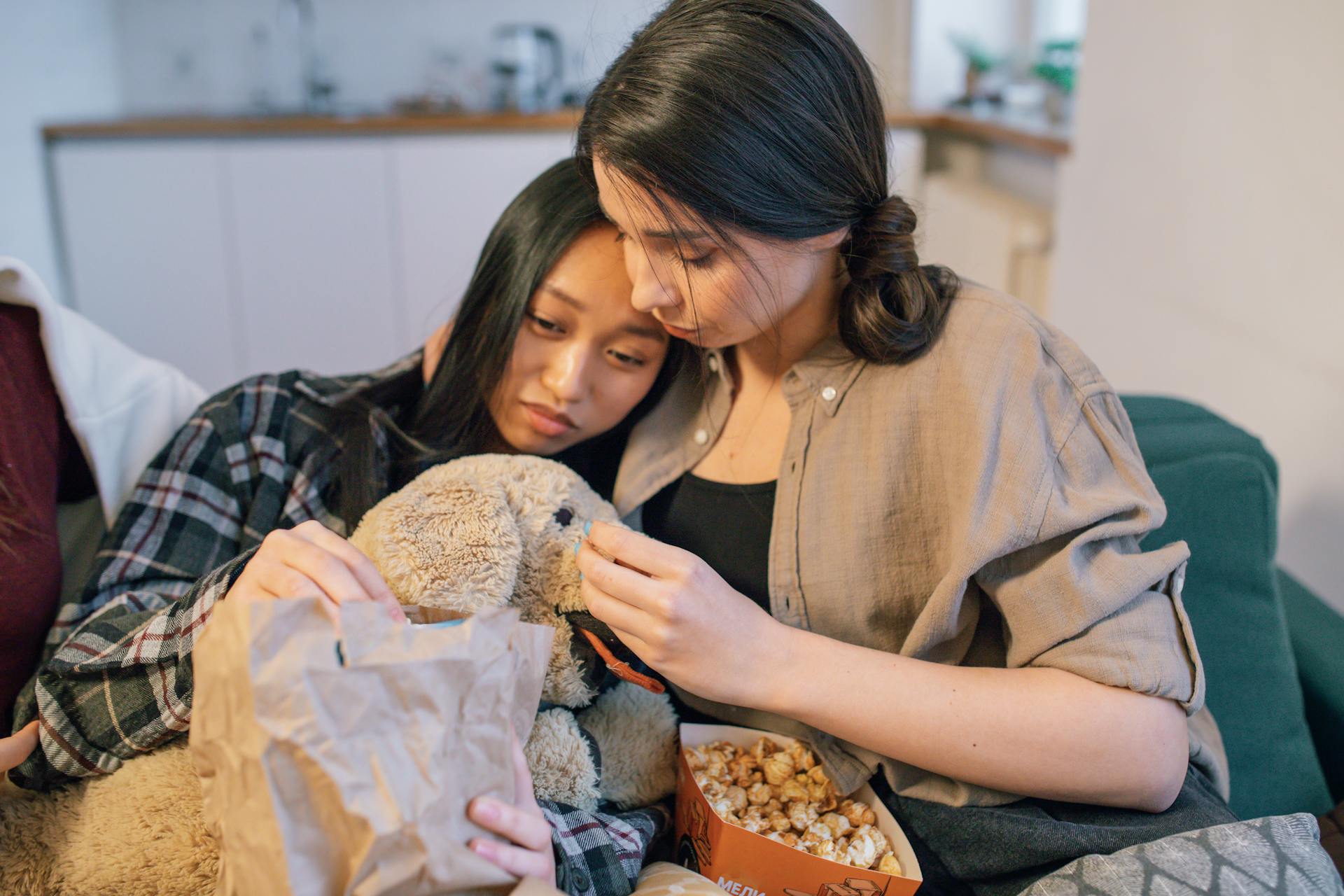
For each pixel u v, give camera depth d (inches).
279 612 22.9
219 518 38.6
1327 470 58.8
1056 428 32.5
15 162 108.7
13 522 35.0
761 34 30.1
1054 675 31.1
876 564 34.4
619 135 30.3
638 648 31.1
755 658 31.1
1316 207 58.5
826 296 35.9
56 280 117.2
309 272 121.5
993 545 31.0
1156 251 78.6
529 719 27.5
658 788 35.9
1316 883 28.2
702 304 32.1
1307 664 44.5
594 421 38.4
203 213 118.5
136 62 135.3
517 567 31.1
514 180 120.2
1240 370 67.4
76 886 30.1
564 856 29.2
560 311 35.9
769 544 37.0
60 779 32.3
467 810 24.6
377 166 118.6
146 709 30.9
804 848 31.9
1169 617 31.6
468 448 39.3
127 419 40.5
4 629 34.7
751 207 30.0
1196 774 34.9
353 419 39.9
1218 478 40.2
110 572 36.5
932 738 30.8
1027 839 31.6
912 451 33.6
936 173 131.6
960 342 33.4
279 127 115.9
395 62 138.2
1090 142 90.7
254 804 22.7
